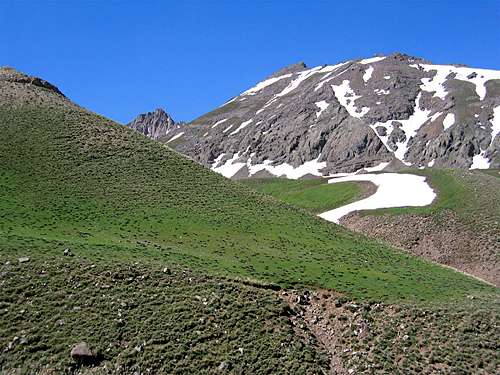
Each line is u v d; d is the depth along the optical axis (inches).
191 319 1259.8
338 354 1254.9
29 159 2561.5
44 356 1082.7
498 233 2746.1
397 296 1557.6
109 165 2662.4
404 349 1256.2
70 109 3341.5
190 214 2273.6
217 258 1772.9
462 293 1669.5
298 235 2251.5
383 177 4357.8
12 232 1744.6
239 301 1379.2
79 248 1614.2
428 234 2982.3
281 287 1558.8
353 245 2268.7
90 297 1293.1
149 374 1075.9
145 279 1418.6
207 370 1111.0
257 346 1206.9
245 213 2423.7
